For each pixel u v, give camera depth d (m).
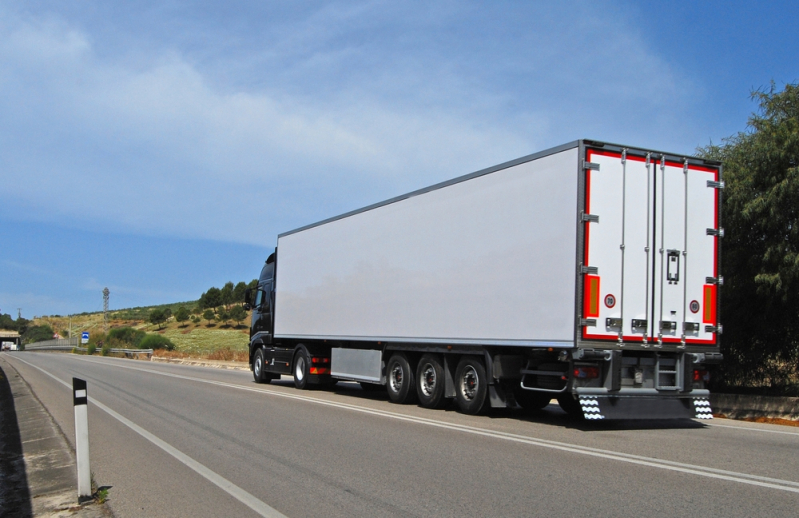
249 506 5.84
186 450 8.55
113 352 62.34
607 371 9.80
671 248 10.30
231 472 7.20
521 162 10.75
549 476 6.75
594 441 8.94
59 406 14.74
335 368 16.09
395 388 13.97
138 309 177.88
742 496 5.84
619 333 9.80
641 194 10.13
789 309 12.39
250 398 15.10
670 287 10.23
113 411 12.68
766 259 11.55
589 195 9.72
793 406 11.38
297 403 13.98
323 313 16.48
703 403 10.41
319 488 6.41
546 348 10.20
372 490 6.29
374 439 9.17
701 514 5.30
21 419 12.62
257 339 20.58
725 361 13.36
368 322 14.52
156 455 8.29
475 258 11.52
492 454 7.99
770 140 11.93
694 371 10.41
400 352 13.87
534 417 11.77
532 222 10.43
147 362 42.66
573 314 9.58
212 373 26.66
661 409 10.17
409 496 6.05
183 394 16.14
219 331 93.50
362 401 14.59
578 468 7.12
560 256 9.89
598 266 9.69
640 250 10.04
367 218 14.88
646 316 10.01
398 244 13.69
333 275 16.14
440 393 12.59
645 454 7.90
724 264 12.72
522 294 10.49
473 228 11.64
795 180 11.04
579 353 9.48
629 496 5.90
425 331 12.67
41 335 159.00
